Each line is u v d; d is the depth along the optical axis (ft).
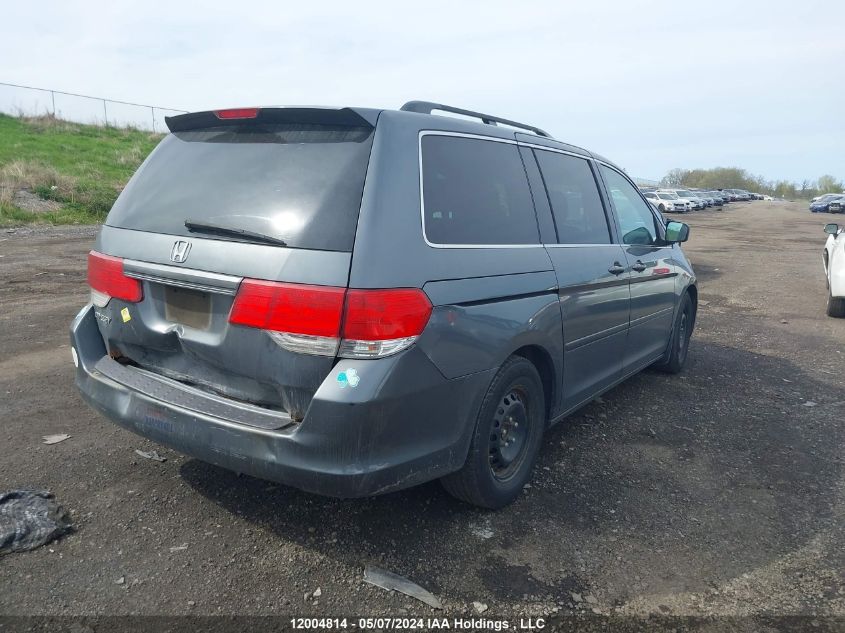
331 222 8.11
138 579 8.50
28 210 55.62
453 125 10.07
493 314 9.55
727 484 12.03
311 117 8.98
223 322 8.68
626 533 10.21
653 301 15.78
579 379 12.65
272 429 8.15
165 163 10.27
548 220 11.71
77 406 14.29
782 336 24.36
